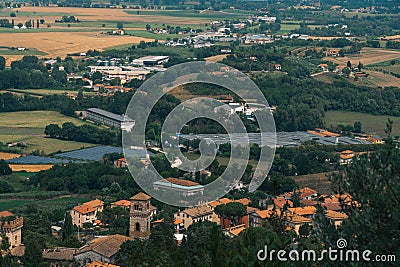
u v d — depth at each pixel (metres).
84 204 151.12
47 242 123.75
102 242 115.75
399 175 48.81
